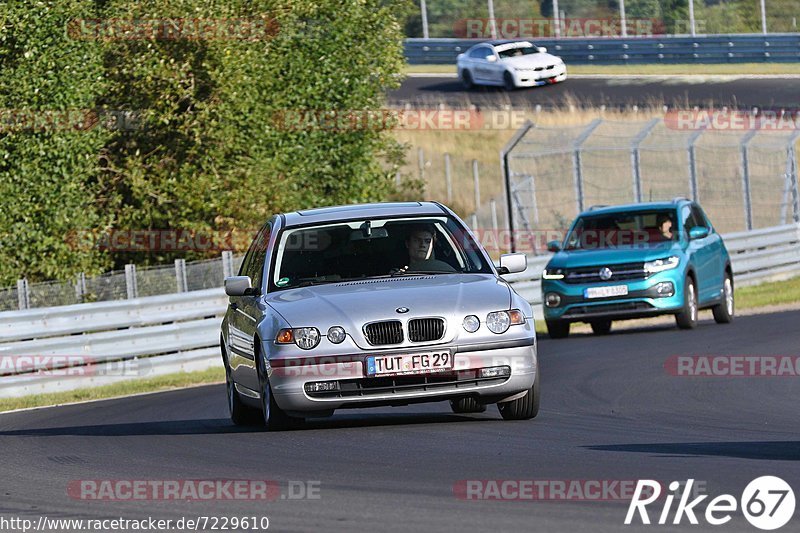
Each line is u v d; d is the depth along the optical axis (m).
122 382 60.62
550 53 165.50
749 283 89.56
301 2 87.75
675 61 158.25
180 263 67.19
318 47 90.12
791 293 82.38
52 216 75.19
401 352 30.45
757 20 176.62
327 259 33.88
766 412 33.31
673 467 24.19
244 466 27.11
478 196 125.06
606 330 69.00
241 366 34.72
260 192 83.31
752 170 124.06
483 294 31.61
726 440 27.86
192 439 32.94
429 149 139.38
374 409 39.56
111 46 81.25
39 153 74.75
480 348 30.75
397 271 33.47
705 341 55.31
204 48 81.50
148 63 79.75
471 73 156.75
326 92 90.56
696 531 18.77
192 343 64.50
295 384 30.61
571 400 38.19
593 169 127.62
